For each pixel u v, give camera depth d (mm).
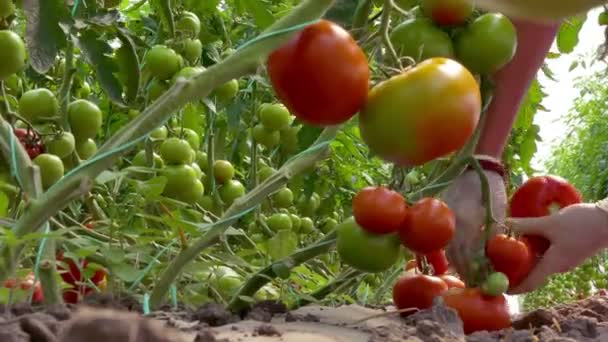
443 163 1169
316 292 1151
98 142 1653
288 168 1062
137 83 1146
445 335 861
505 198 1062
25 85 1333
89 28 1073
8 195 1088
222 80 829
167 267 1028
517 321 992
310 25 835
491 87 1017
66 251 993
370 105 845
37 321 693
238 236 1459
